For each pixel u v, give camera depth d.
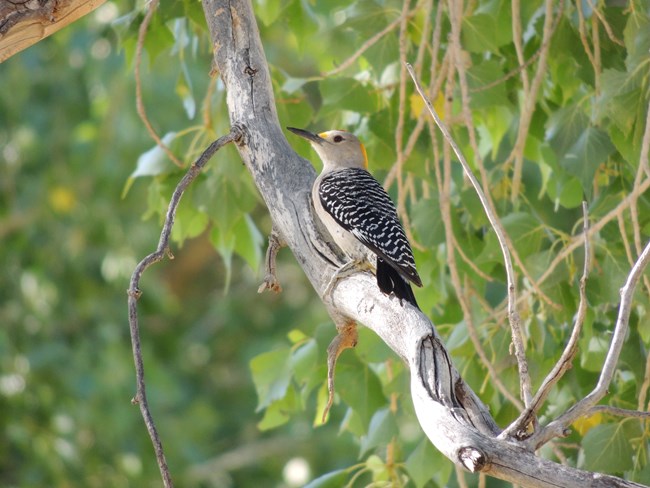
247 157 9.44
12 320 20.27
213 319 26.08
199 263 27.91
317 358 10.75
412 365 7.56
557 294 10.21
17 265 20.95
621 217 9.43
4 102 20.98
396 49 11.19
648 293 9.92
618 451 9.70
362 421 10.70
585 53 10.59
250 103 9.44
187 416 22.30
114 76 20.77
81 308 20.94
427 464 10.10
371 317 8.38
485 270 10.99
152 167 11.38
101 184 21.39
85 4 9.12
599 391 6.69
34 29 9.02
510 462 6.46
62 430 19.17
